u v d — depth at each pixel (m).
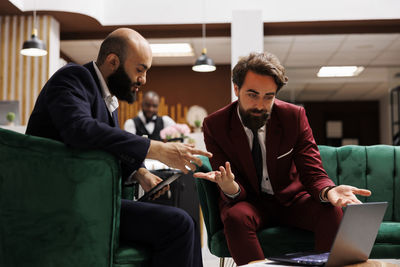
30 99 6.66
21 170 1.35
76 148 1.36
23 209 1.35
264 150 2.09
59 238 1.34
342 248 1.18
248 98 1.87
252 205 1.96
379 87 11.55
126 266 1.40
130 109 9.16
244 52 6.69
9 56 6.70
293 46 7.80
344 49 8.05
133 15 6.96
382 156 2.62
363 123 14.25
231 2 6.87
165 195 3.11
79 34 7.38
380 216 1.27
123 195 1.91
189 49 8.10
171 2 6.93
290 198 2.04
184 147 1.42
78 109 1.37
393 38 7.32
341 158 2.67
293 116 2.04
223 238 2.01
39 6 6.43
